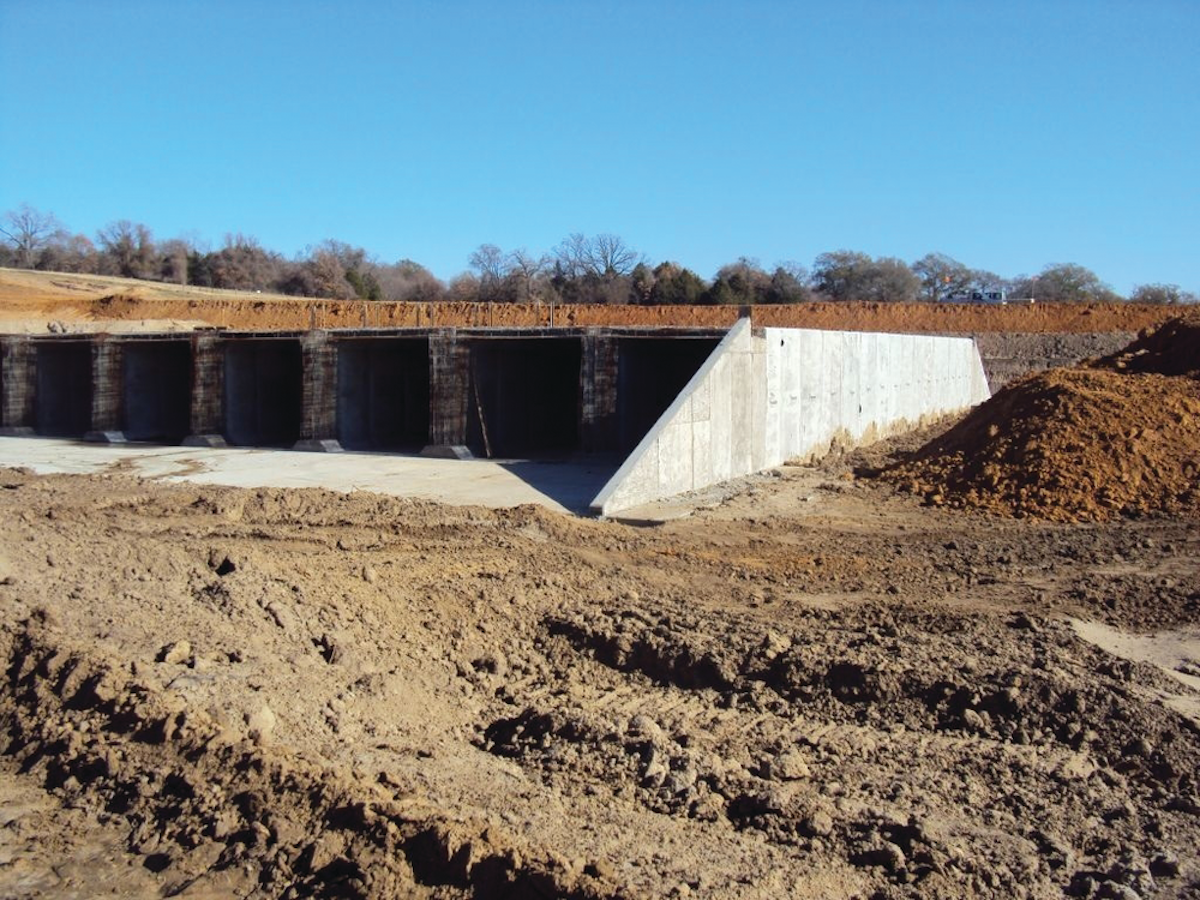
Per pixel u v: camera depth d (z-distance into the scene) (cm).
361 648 952
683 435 2022
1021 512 1905
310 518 1639
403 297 8881
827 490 2123
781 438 2466
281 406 3225
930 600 1278
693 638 1021
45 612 888
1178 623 1189
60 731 759
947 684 903
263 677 838
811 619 1148
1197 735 836
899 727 877
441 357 2597
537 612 1133
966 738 856
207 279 9200
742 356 2241
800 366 2561
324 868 609
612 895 560
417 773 738
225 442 3008
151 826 664
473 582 1216
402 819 628
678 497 2000
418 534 1545
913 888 626
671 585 1319
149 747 727
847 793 754
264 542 1445
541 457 2673
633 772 774
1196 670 1014
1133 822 724
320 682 860
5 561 1006
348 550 1405
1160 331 2784
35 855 639
